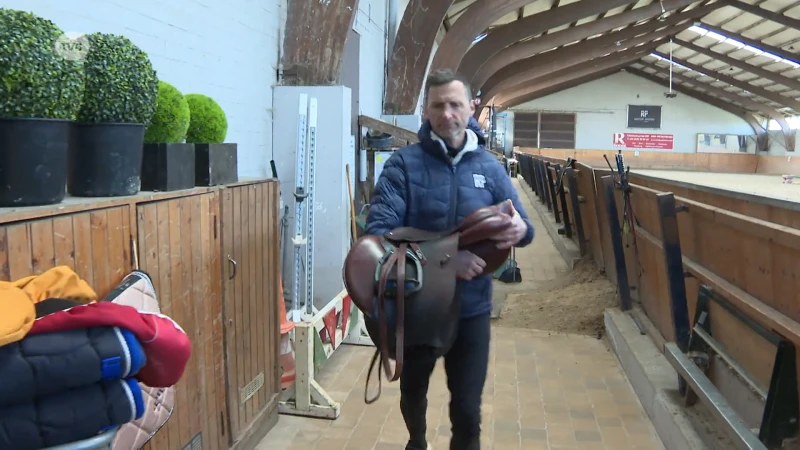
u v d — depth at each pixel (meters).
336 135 4.25
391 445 2.97
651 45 23.80
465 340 2.15
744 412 2.67
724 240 2.76
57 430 1.14
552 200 9.98
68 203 1.67
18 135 1.52
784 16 16.52
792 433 2.18
